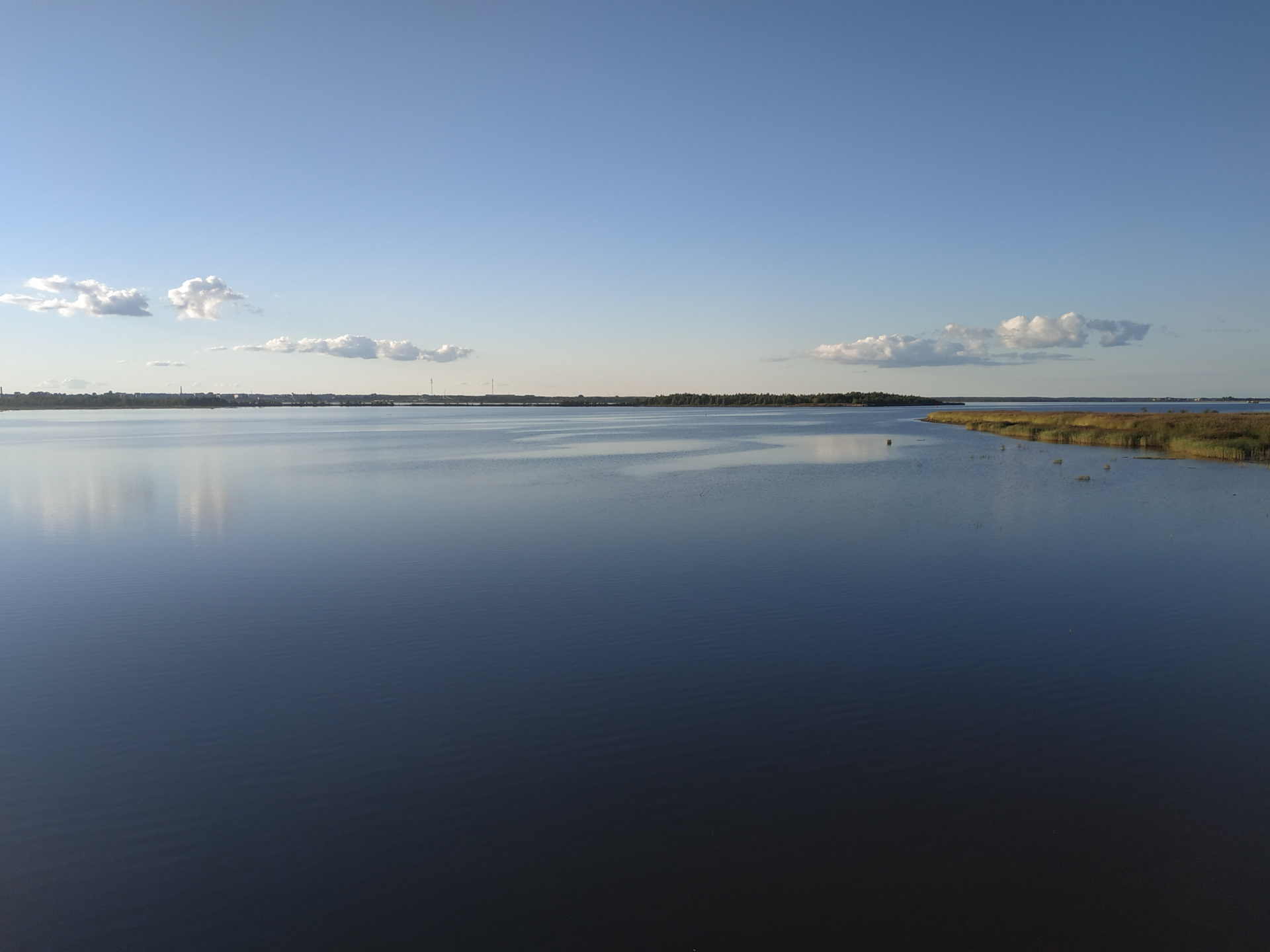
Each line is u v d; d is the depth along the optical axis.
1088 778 8.45
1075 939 5.99
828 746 9.24
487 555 20.17
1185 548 20.20
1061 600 15.45
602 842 7.35
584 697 10.76
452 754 9.14
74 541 22.66
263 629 14.09
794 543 21.31
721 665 11.98
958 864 6.95
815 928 6.15
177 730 9.88
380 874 6.93
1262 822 7.57
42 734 9.83
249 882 6.86
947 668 11.77
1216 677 11.36
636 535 22.73
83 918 6.44
